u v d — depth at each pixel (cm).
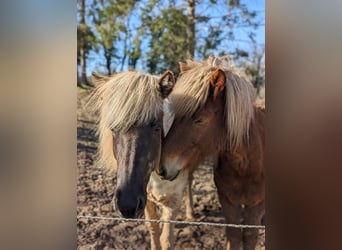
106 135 128
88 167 134
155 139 120
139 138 118
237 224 137
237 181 132
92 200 137
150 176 130
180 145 123
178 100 122
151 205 138
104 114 124
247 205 135
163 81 121
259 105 128
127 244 143
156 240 139
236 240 137
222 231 138
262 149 128
